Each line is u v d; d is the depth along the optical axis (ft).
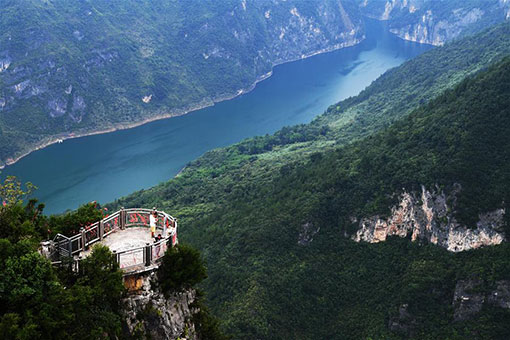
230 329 357.20
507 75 488.85
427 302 379.55
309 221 467.52
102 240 122.31
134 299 115.03
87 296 104.78
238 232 487.20
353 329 383.24
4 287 99.04
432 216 424.05
